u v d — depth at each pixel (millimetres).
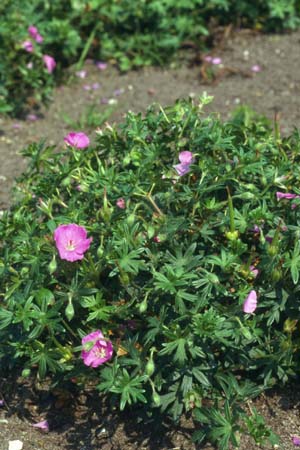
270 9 6980
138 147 3691
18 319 3199
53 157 3928
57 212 3785
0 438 3486
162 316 3158
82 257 3166
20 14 6395
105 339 3148
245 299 3191
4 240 3699
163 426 3438
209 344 3311
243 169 3453
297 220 3408
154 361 3273
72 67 6641
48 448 3434
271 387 3559
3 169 5371
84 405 3584
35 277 3322
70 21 6660
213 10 7035
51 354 3262
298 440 3369
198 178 3613
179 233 3465
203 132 3662
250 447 3354
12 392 3693
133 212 3301
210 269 3379
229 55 6770
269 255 3229
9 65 6102
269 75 6461
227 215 3393
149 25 6855
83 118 5941
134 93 6336
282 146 3854
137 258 3297
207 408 3307
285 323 3367
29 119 6051
